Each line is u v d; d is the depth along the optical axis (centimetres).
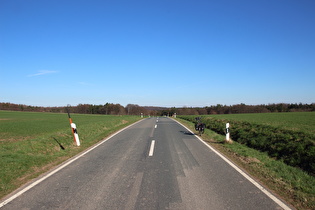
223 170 669
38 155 902
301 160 796
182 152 941
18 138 1433
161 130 1856
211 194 484
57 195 484
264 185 542
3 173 632
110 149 1023
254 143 1174
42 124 2547
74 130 1167
